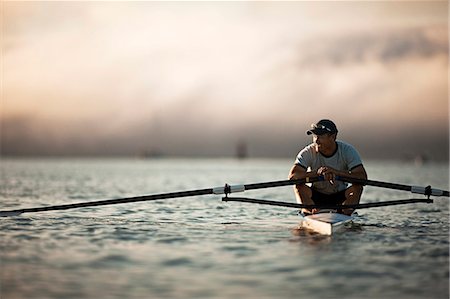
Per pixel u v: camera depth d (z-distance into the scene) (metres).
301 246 36.00
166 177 165.75
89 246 35.56
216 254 33.47
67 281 27.55
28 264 30.67
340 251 34.47
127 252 33.88
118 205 57.66
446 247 35.84
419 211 56.31
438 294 25.80
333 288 26.64
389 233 41.34
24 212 46.81
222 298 25.25
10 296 25.34
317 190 45.31
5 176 146.38
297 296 25.52
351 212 45.19
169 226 44.38
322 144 43.50
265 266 30.61
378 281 27.75
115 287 26.69
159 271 29.45
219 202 63.22
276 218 49.66
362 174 43.84
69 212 51.34
